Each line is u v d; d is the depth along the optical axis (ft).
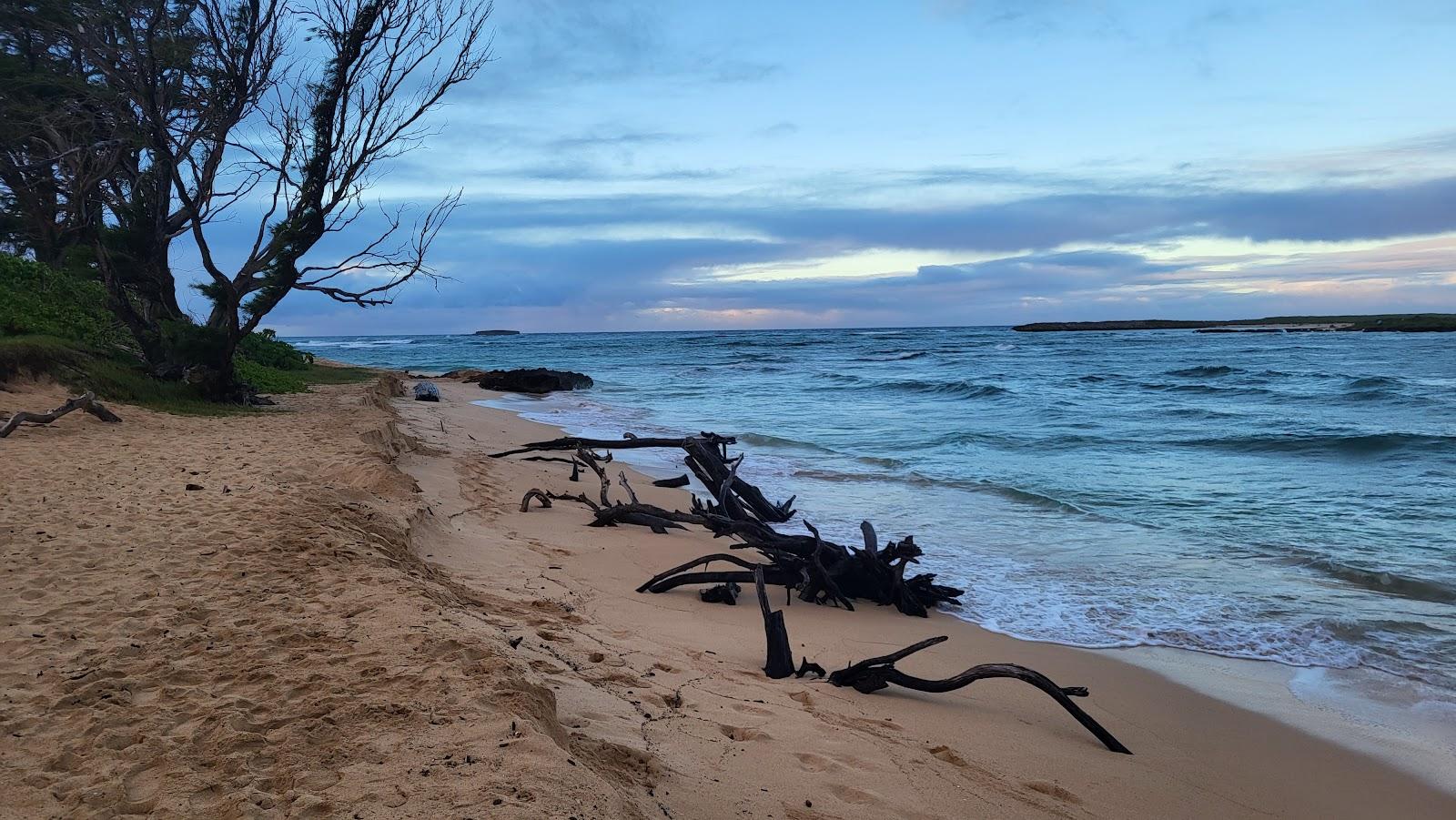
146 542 19.04
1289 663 22.20
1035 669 21.68
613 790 9.82
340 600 15.79
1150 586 28.68
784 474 50.08
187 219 53.21
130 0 50.67
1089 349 221.87
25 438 32.40
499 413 83.05
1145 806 14.52
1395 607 26.25
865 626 24.72
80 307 53.06
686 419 80.59
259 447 34.09
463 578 23.07
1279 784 15.98
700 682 17.25
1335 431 64.39
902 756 14.48
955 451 59.82
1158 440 64.03
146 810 8.84
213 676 12.20
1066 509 40.40
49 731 10.52
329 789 9.14
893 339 338.34
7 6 53.67
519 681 11.93
